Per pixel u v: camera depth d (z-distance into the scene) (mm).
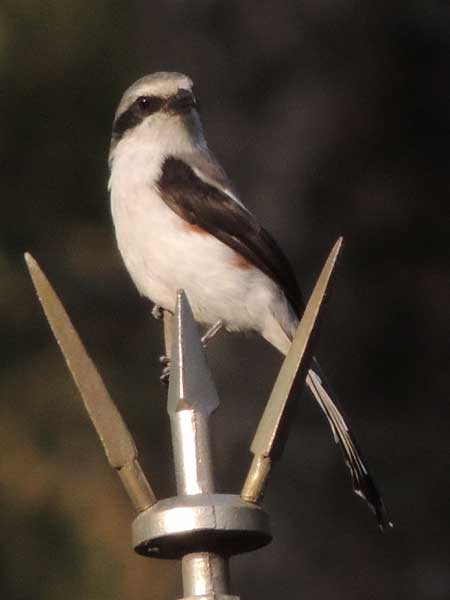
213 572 3688
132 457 3799
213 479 3816
